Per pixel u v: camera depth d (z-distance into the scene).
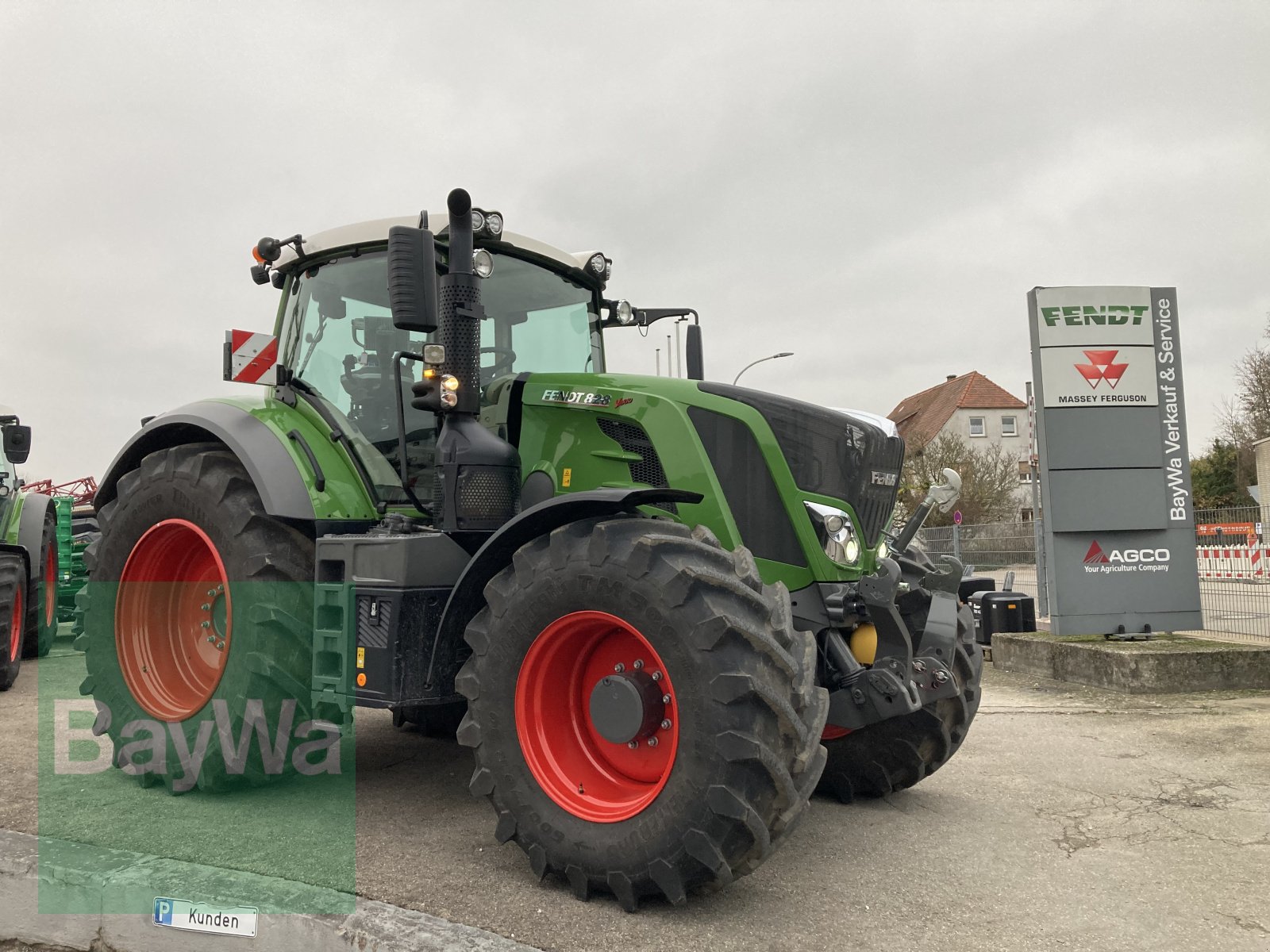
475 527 3.31
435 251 3.47
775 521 3.26
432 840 3.20
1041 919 2.60
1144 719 5.67
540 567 2.82
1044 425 7.91
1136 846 3.25
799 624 3.23
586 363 4.38
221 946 2.55
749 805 2.46
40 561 7.87
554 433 3.59
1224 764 4.48
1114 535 7.88
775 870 2.98
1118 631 7.80
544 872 2.76
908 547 4.40
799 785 2.59
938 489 3.87
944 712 3.82
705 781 2.47
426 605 3.20
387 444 3.92
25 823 3.34
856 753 3.82
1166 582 7.84
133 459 4.51
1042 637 7.90
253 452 3.74
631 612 2.62
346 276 4.12
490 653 2.88
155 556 4.11
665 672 2.59
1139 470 7.89
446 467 3.29
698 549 2.65
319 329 4.18
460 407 3.33
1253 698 6.39
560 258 4.25
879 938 2.46
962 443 37.44
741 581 2.62
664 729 2.72
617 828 2.62
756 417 3.29
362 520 3.78
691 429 3.29
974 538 13.88
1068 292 7.94
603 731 2.72
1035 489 9.20
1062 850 3.20
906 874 2.96
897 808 3.75
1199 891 2.82
